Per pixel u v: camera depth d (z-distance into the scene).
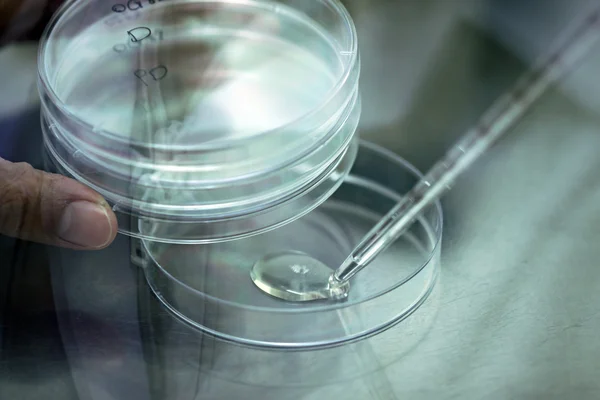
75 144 0.71
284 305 0.73
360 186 0.89
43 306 0.73
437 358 0.67
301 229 0.83
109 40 0.88
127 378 0.66
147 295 0.74
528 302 0.72
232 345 0.69
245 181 0.69
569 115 0.92
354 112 0.80
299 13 0.91
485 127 0.90
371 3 1.10
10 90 0.85
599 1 0.98
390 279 0.76
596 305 0.72
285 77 0.85
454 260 0.77
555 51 0.94
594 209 0.81
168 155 0.68
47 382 0.66
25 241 0.78
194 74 0.84
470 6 1.08
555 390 0.64
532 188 0.84
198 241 0.71
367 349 0.69
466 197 0.84
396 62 1.00
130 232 0.72
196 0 0.92
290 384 0.66
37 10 0.89
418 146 0.90
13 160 0.79
